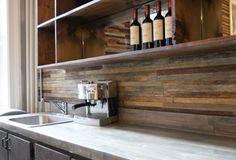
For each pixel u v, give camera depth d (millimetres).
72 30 2225
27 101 2932
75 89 2453
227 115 1335
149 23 1469
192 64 1491
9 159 1955
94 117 1889
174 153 1044
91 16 2055
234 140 1263
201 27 1334
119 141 1286
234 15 1311
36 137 1584
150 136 1402
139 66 1810
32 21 2945
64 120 2135
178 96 1563
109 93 1914
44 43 2447
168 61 1619
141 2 1695
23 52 2971
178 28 1234
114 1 1650
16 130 1843
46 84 2930
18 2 2924
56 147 1431
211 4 1363
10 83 2879
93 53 2195
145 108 1768
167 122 1623
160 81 1669
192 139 1310
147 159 960
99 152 1114
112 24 2025
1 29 2959
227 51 1333
